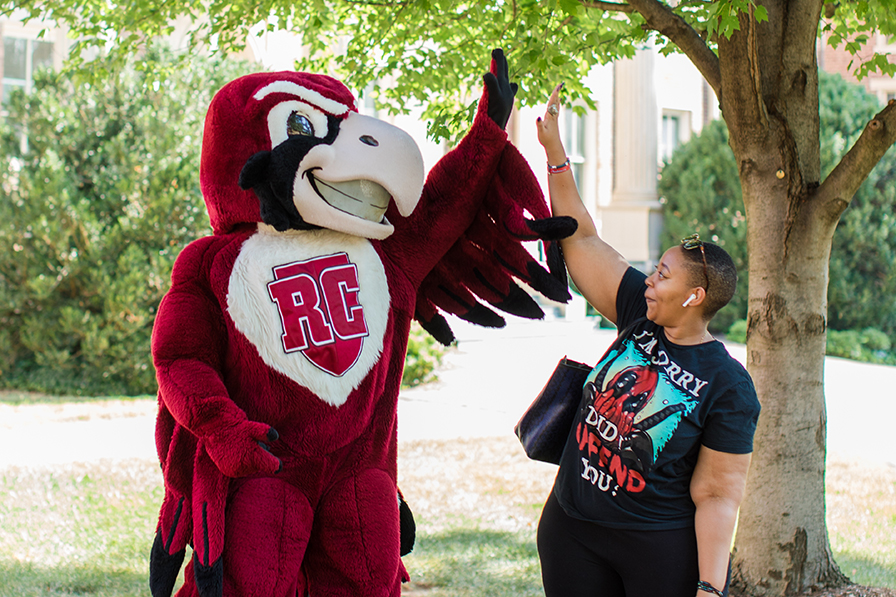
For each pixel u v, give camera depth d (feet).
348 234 8.78
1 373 34.27
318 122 8.43
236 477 7.88
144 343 34.04
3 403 31.22
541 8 13.16
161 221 34.19
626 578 8.29
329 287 8.46
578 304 58.59
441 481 22.16
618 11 14.61
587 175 62.49
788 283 13.78
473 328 54.49
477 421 30.12
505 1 15.25
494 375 40.88
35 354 34.65
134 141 35.19
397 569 8.95
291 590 8.25
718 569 7.85
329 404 8.32
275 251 8.39
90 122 34.88
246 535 8.02
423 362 38.32
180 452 8.31
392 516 8.79
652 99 63.36
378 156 8.38
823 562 14.29
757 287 14.03
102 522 18.15
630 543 8.16
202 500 7.90
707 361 8.16
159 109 35.04
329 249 8.61
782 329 13.85
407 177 8.55
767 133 13.53
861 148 12.75
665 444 8.01
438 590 14.51
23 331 34.04
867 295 53.88
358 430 8.59
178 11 17.48
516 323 55.83
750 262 14.20
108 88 34.53
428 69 17.22
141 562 15.79
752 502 14.24
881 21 14.90
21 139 36.35
